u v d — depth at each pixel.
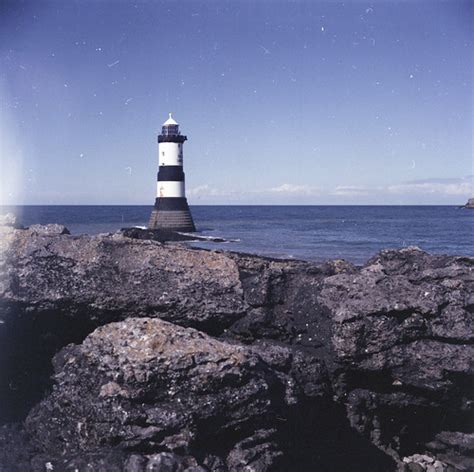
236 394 6.70
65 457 6.59
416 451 8.80
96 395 6.66
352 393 8.38
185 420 6.47
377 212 173.62
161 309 8.22
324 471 8.11
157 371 6.56
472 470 8.41
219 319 8.34
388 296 8.26
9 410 7.85
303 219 119.94
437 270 9.02
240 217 134.38
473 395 8.29
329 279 8.64
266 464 6.71
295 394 7.50
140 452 6.45
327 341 8.30
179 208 55.19
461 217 127.81
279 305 8.58
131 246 8.57
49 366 8.37
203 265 8.57
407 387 8.24
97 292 8.11
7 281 7.98
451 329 8.18
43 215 128.88
